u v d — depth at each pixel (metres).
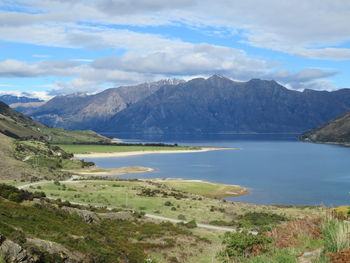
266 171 178.12
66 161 194.50
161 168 195.00
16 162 144.25
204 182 136.88
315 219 21.69
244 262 18.89
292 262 15.94
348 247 15.37
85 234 34.66
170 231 50.72
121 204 79.12
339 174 165.25
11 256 20.81
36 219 33.47
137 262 32.25
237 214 73.62
